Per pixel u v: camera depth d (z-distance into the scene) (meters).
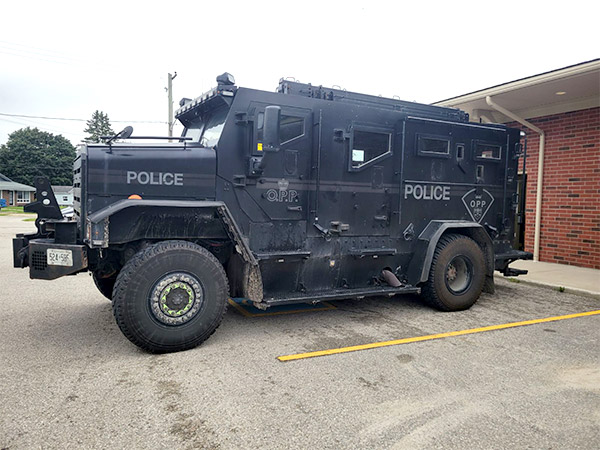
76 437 2.90
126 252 4.87
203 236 4.88
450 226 6.07
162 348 4.40
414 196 6.11
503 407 3.40
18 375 3.88
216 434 2.96
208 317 4.56
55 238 4.54
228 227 4.82
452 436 2.99
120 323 4.26
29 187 65.56
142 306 4.27
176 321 4.41
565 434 3.03
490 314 6.16
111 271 5.21
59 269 4.42
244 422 3.12
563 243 9.86
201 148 4.91
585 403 3.49
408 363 4.28
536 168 10.37
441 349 4.69
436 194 6.30
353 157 5.62
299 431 3.02
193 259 4.48
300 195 5.34
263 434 2.97
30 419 3.12
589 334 5.28
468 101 9.75
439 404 3.44
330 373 4.01
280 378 3.88
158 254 4.34
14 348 4.57
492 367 4.21
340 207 5.57
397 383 3.81
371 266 5.88
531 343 4.92
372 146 5.78
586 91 8.80
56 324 5.41
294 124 5.28
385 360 4.35
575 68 7.56
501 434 3.02
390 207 5.94
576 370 4.16
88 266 5.03
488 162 6.79
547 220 10.18
